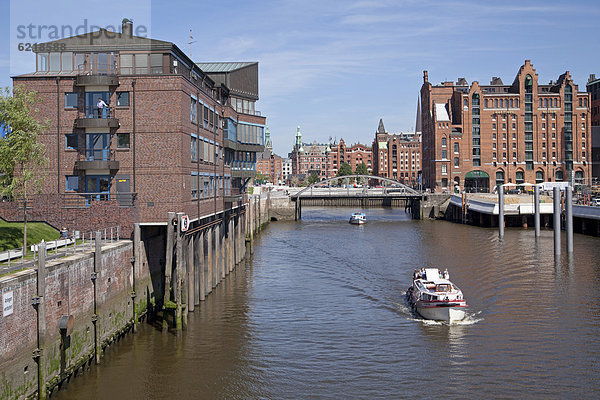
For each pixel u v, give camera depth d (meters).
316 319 39.19
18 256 29.11
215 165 49.47
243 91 69.69
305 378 28.88
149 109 38.09
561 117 149.62
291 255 68.25
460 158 150.75
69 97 38.44
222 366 30.23
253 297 45.56
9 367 21.66
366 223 113.19
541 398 26.45
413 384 28.09
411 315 40.12
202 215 44.19
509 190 142.38
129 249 35.06
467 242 77.75
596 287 47.16
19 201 36.88
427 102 164.62
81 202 38.06
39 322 23.84
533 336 34.91
